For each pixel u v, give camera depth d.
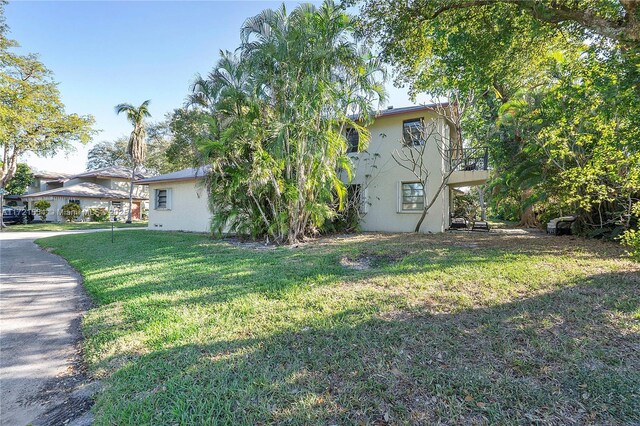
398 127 13.13
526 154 11.23
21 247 11.29
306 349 2.97
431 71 10.92
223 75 9.36
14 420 2.27
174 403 2.26
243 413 2.13
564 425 1.98
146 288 5.20
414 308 3.90
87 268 7.12
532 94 10.54
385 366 2.65
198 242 10.62
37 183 35.25
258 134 8.93
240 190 9.99
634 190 7.47
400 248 8.02
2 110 17.17
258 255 7.85
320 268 6.21
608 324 3.31
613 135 6.82
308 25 8.78
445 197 13.80
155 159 31.89
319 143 9.20
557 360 2.68
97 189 29.55
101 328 3.71
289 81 8.80
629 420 2.02
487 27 7.48
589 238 9.60
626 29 5.24
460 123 12.41
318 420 2.06
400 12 7.23
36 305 4.75
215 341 3.19
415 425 2.00
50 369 2.96
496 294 4.33
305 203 9.91
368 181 13.62
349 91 9.77
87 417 2.29
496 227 16.05
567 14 5.95
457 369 2.58
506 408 2.13
